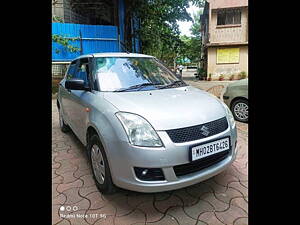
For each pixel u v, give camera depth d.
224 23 14.66
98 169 2.25
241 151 3.21
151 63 3.15
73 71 3.50
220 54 14.84
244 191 2.27
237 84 4.66
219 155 2.12
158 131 1.87
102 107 2.19
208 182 2.44
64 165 2.90
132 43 10.48
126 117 1.97
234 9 14.23
